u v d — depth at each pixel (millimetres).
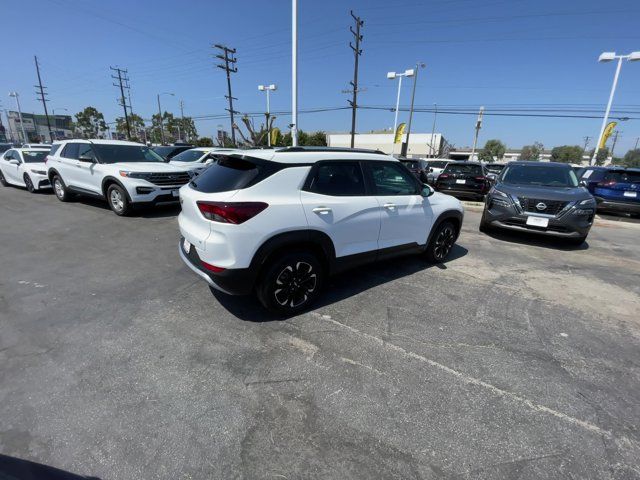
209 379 2508
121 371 2562
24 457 1863
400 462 1916
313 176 3352
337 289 4098
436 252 5062
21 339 2920
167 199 7645
